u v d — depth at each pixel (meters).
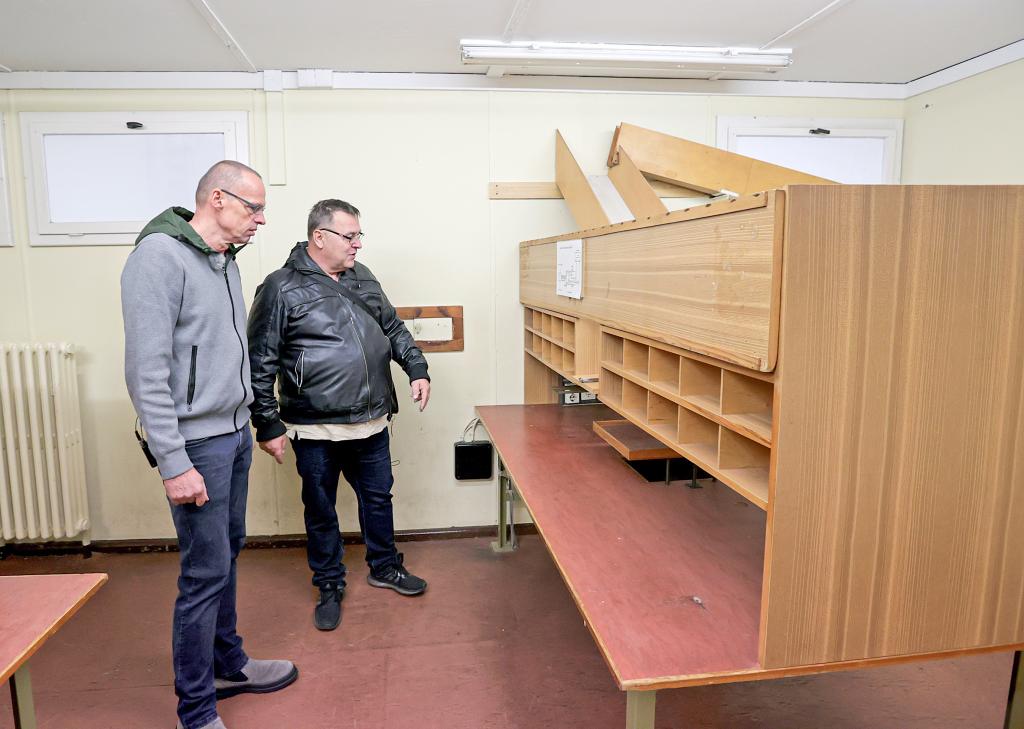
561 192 3.13
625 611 1.30
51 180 2.99
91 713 2.06
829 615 1.11
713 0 2.18
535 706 2.07
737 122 3.19
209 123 3.00
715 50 2.68
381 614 2.63
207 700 1.85
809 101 3.23
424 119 3.10
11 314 3.04
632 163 2.67
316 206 2.36
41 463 2.98
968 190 1.03
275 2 2.19
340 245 2.35
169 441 1.62
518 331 3.28
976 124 2.84
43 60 2.79
